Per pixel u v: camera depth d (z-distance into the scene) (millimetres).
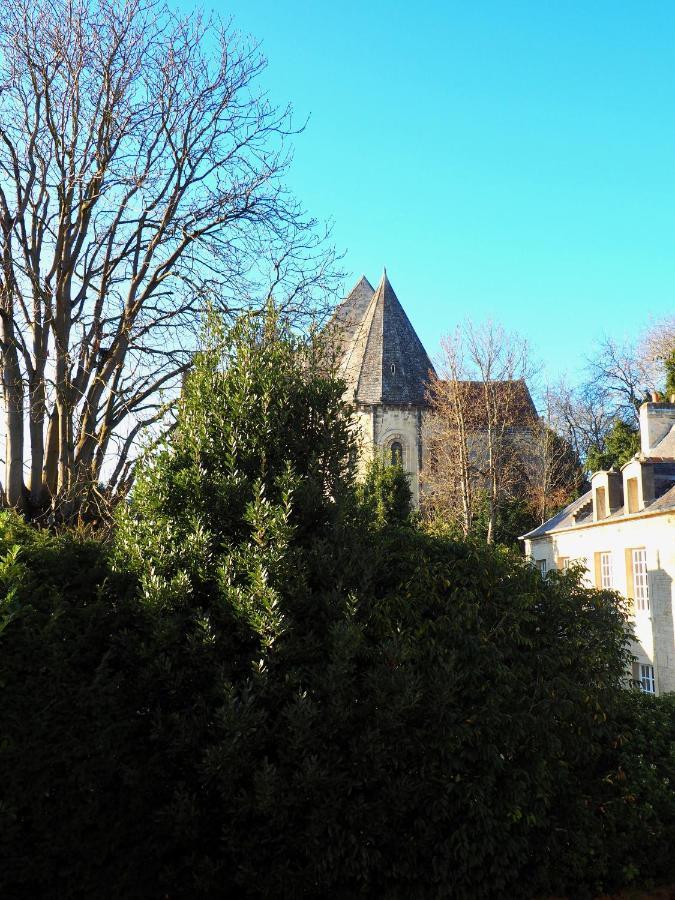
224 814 5867
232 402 7078
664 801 7305
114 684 5941
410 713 5918
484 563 7246
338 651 5676
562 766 6910
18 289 13836
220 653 5938
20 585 5840
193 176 15438
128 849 6039
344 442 7285
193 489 6664
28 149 13914
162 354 15078
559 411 53594
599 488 24266
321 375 7738
